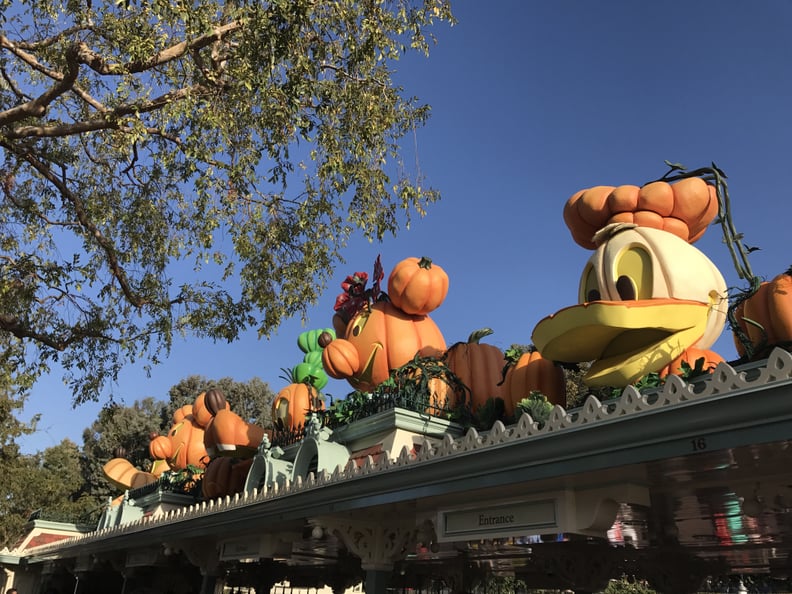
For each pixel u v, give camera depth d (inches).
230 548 499.8
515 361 467.2
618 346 372.8
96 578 1040.8
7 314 505.7
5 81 501.4
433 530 317.7
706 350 382.0
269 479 543.2
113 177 548.4
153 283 556.4
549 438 199.9
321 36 406.0
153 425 1754.4
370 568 342.3
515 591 742.5
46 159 498.9
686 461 183.2
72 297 547.2
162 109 389.1
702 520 268.4
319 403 649.6
